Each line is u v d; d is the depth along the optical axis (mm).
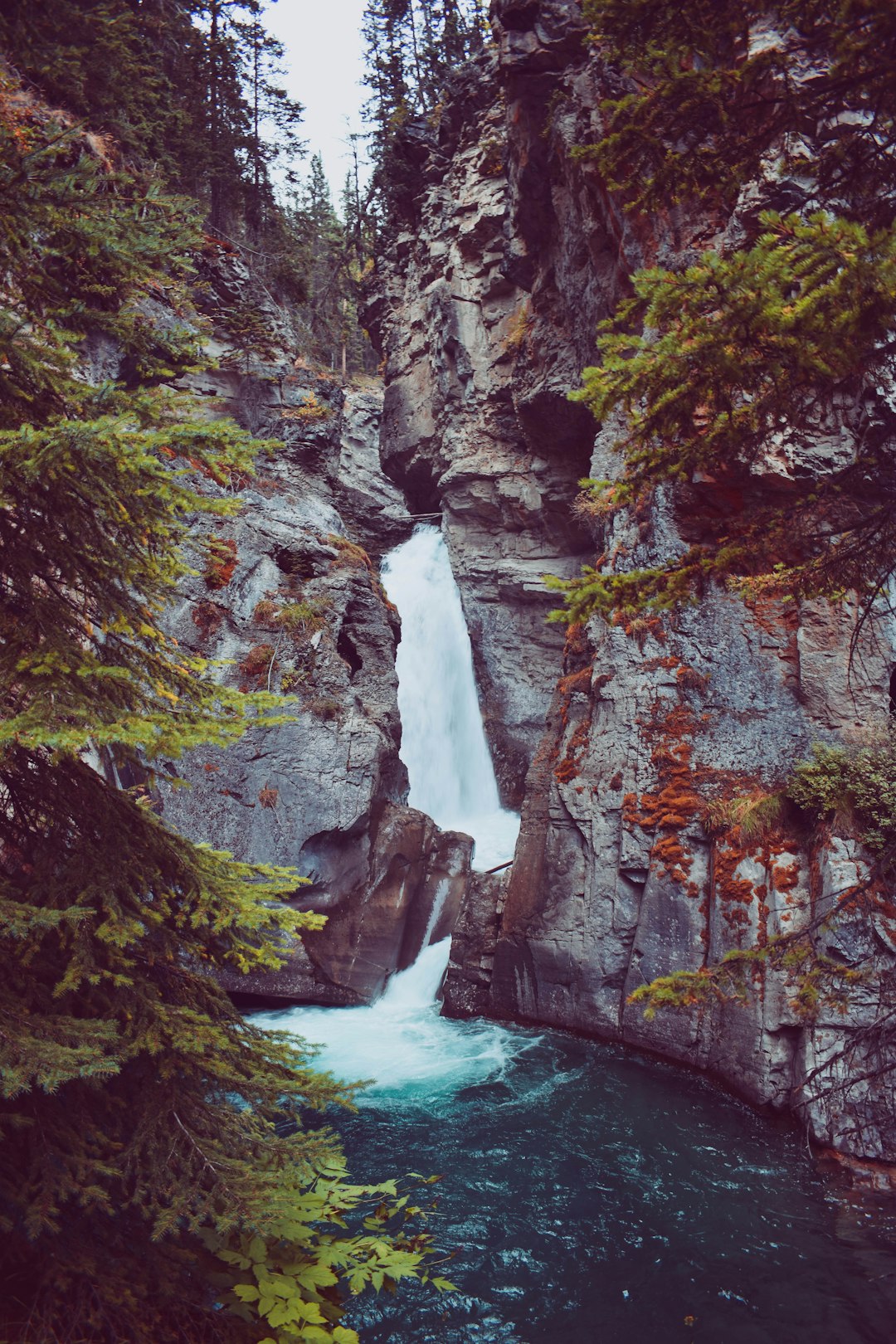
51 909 3973
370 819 15617
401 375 31422
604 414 4918
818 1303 7402
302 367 23969
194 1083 4906
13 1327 3996
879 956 10109
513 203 21625
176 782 5367
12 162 4359
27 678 4254
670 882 12555
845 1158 9453
